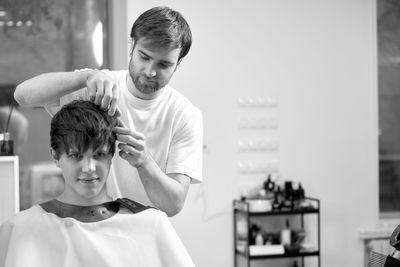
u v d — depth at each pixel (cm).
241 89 511
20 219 163
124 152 178
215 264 507
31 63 480
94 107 169
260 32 514
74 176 164
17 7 475
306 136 528
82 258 163
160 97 221
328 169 534
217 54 504
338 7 533
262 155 517
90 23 491
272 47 518
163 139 223
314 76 529
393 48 559
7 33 473
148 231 168
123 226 167
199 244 504
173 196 196
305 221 529
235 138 510
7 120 473
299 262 529
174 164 222
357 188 542
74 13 488
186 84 498
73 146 162
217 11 504
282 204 504
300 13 524
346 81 537
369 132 545
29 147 477
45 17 482
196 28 499
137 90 215
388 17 557
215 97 505
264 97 516
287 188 508
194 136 226
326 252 535
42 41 482
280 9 519
